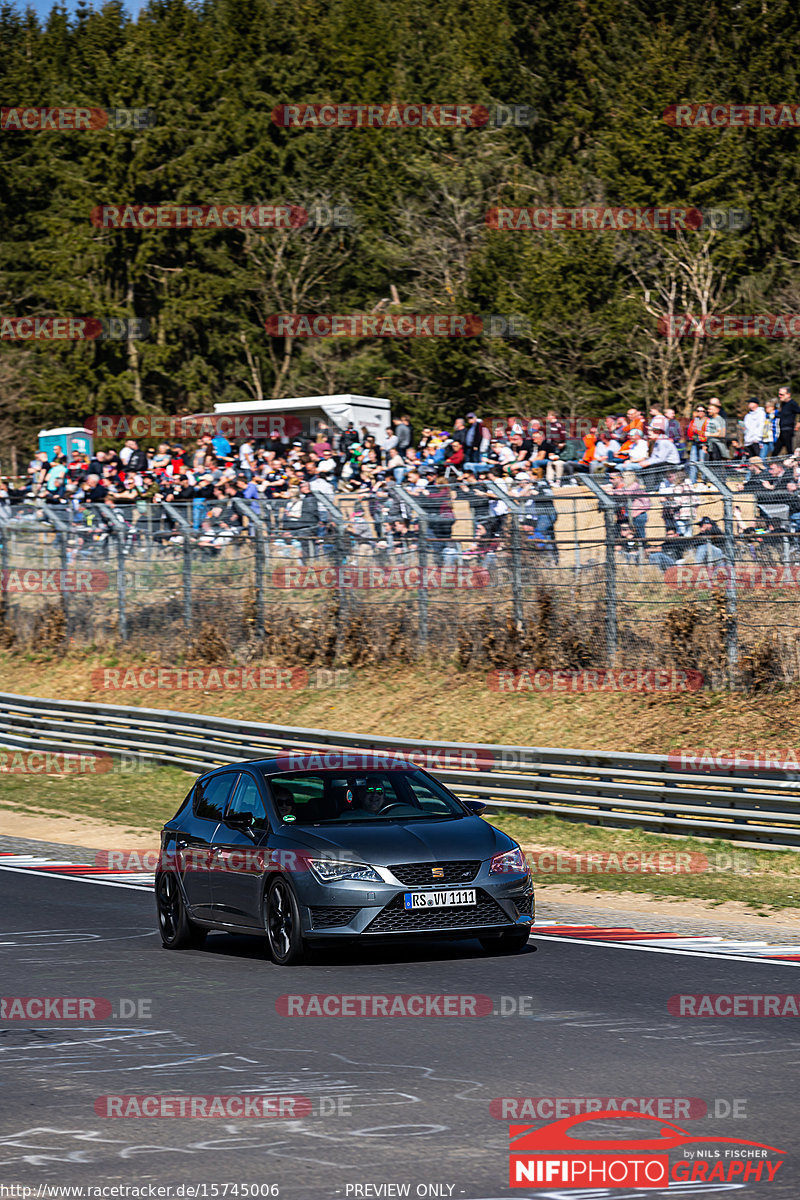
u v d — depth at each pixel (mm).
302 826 38969
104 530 102312
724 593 71750
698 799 59000
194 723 83938
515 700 79500
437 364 185625
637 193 182375
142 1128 23219
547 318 174875
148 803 77188
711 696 71750
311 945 37188
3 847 65750
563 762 64562
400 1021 31109
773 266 185875
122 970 38375
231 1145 22172
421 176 199125
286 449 122750
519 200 197000
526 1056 27750
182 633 100125
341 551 91125
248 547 96438
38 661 109062
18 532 112000
